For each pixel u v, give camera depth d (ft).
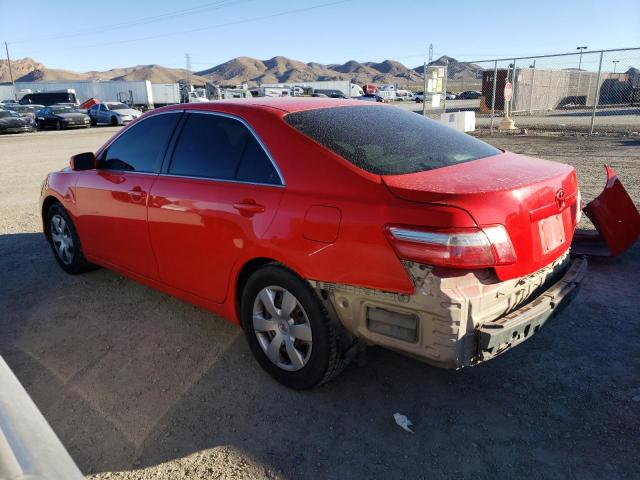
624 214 16.53
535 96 91.20
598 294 14.19
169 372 11.09
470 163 9.77
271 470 8.28
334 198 8.80
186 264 11.75
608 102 93.61
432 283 7.75
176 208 11.52
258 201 9.86
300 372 9.90
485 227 7.73
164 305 14.43
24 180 38.22
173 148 12.19
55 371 11.28
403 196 8.11
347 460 8.45
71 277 16.74
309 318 9.43
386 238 8.05
